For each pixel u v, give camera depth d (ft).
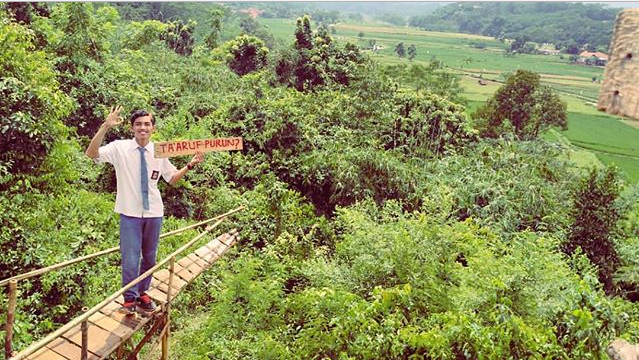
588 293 30.58
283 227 54.85
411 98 89.51
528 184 66.85
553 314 31.81
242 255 49.52
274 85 112.68
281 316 37.29
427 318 33.17
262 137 69.15
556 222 60.08
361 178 67.26
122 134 60.59
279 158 68.59
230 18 262.26
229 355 33.73
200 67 105.91
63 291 34.19
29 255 33.47
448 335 29.63
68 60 60.85
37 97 37.68
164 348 21.86
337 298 34.01
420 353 30.91
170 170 20.38
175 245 45.44
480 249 41.27
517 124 102.47
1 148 36.63
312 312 34.04
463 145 86.28
